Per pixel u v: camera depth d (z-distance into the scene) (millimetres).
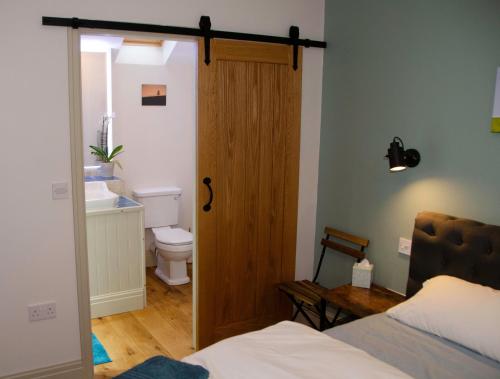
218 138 3055
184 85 4777
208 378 1716
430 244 2543
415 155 2721
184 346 3262
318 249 3572
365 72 3047
